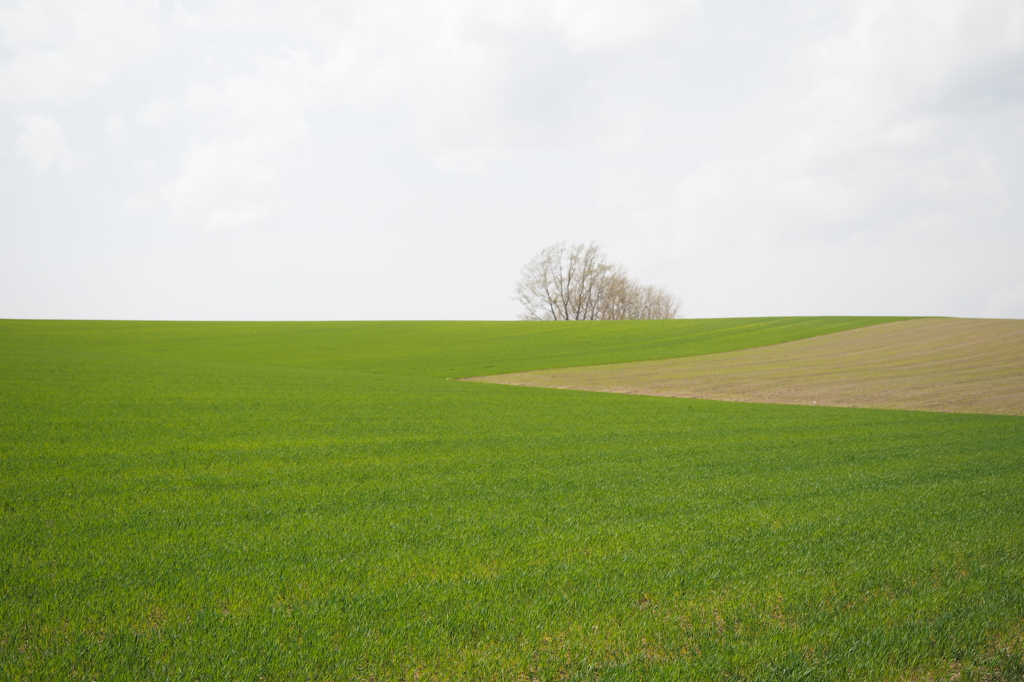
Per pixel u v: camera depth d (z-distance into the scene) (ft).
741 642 12.75
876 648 12.62
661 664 11.84
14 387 62.59
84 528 19.57
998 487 27.63
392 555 17.62
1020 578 16.38
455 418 52.21
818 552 18.40
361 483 27.30
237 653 11.78
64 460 30.45
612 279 310.45
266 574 15.92
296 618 13.35
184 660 11.48
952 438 43.78
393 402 63.98
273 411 53.21
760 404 73.31
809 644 12.77
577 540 19.29
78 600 14.01
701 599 14.88
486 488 26.66
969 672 11.89
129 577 15.51
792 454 36.47
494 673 11.39
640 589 15.39
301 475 28.76
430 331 224.12
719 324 217.77
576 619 13.65
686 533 20.22
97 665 11.21
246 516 21.56
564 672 11.57
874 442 41.60
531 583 15.66
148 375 83.82
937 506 24.04
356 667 11.48
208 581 15.33
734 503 24.43
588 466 32.14
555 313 317.63
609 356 156.97
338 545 18.44
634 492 26.23
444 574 16.20
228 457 32.63
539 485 27.45
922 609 14.43
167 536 18.98
